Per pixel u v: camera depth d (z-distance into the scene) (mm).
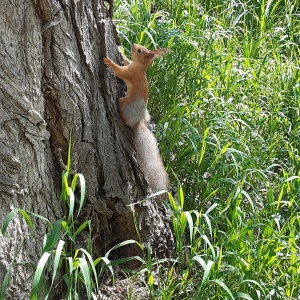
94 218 7961
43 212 7488
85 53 7672
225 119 9789
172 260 7992
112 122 8070
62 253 7312
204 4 13148
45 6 7145
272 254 8000
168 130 9266
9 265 7133
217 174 8969
